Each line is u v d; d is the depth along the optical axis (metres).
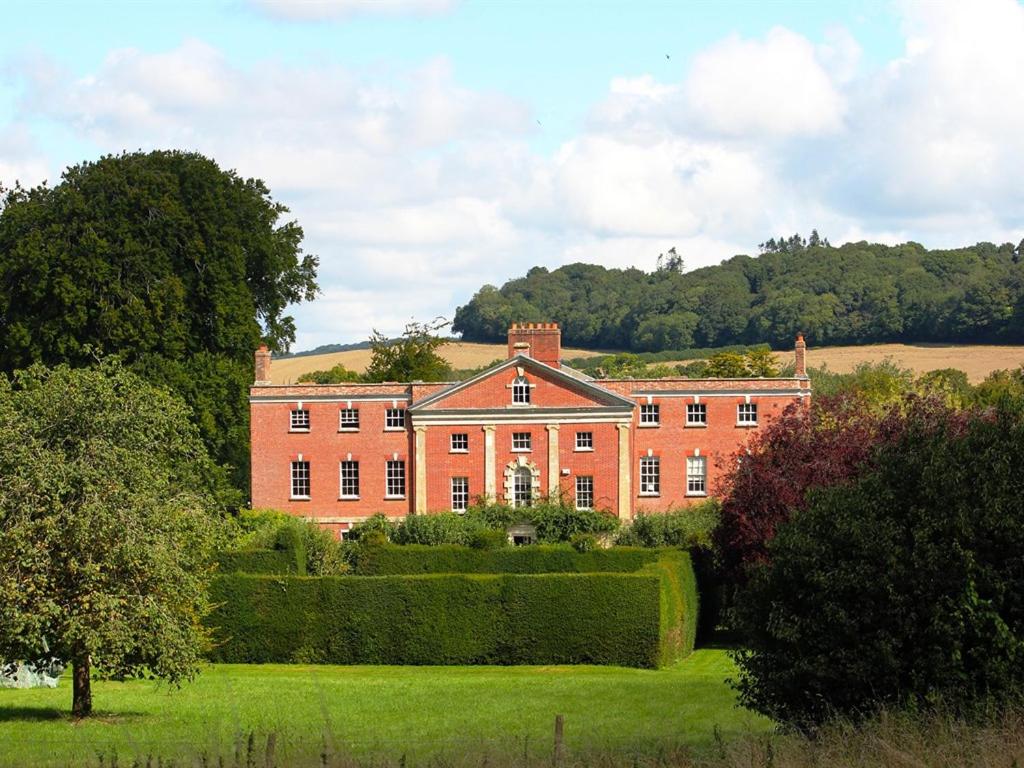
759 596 30.41
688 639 57.91
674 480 81.56
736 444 81.38
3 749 32.19
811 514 29.91
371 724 36.03
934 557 27.84
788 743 25.61
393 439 82.25
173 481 41.72
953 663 27.44
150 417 38.69
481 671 51.84
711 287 175.75
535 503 77.12
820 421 58.84
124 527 36.31
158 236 79.00
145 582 37.34
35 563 35.47
